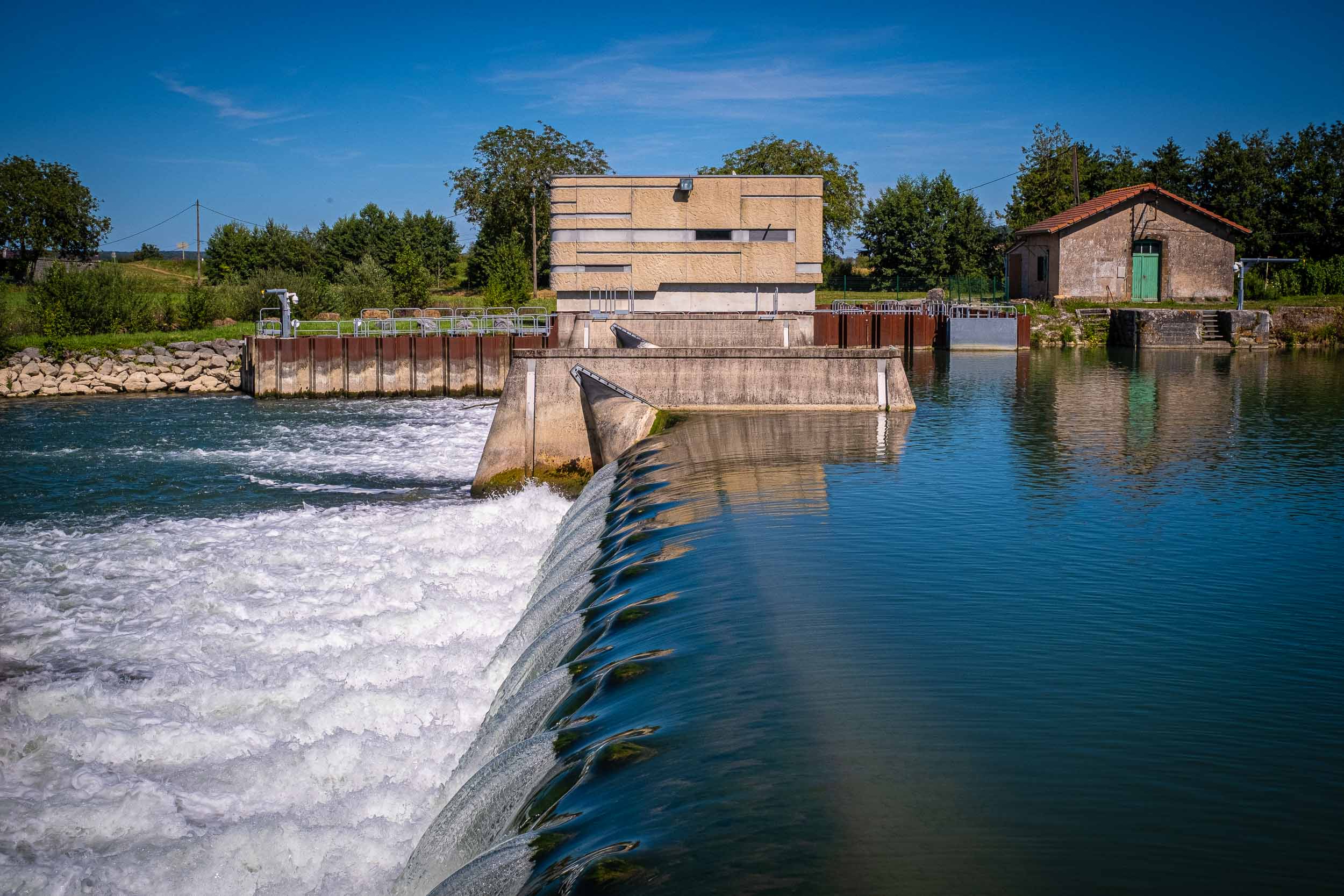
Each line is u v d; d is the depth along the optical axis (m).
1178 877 4.77
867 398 21.50
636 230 40.50
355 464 26.86
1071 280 55.22
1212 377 32.75
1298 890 4.66
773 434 18.70
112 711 10.75
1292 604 8.90
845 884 4.77
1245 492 13.83
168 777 9.58
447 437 31.77
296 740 10.15
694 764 6.10
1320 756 5.97
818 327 48.69
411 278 69.62
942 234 82.00
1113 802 5.47
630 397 20.47
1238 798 5.49
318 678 11.48
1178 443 18.25
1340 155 70.06
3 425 35.16
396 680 11.58
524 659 10.12
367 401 42.84
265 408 40.12
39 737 10.09
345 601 14.31
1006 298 62.72
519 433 20.95
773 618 8.66
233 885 7.90
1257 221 70.12
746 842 5.18
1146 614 8.63
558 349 20.89
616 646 8.53
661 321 34.69
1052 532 11.54
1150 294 55.91
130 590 15.12
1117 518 12.24
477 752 8.77
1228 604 8.91
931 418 21.41
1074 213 57.50
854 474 15.14
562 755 6.83
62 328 53.12
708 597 9.35
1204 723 6.45
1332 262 62.75
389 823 8.40
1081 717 6.55
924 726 6.45
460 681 11.21
